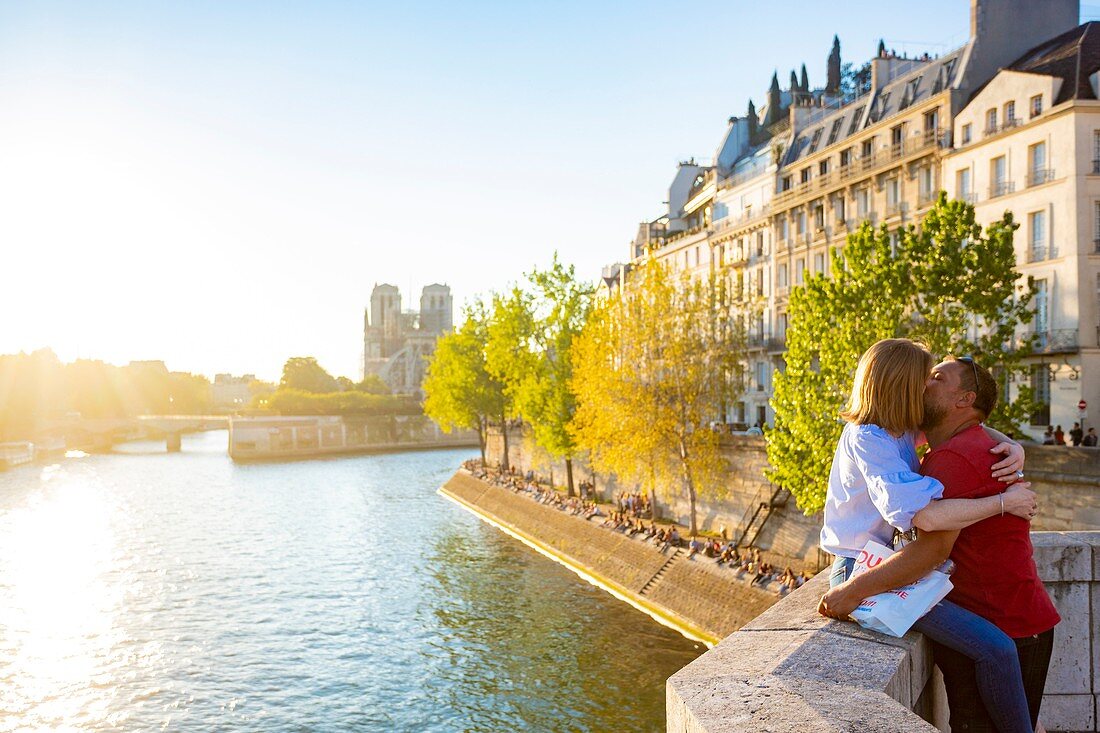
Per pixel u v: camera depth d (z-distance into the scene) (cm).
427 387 10194
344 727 3244
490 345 7312
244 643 4256
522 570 5575
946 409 484
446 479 11375
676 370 4825
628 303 5112
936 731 303
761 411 6681
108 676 3816
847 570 478
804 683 359
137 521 7956
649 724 3127
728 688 358
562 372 6481
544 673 3672
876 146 5609
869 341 3081
